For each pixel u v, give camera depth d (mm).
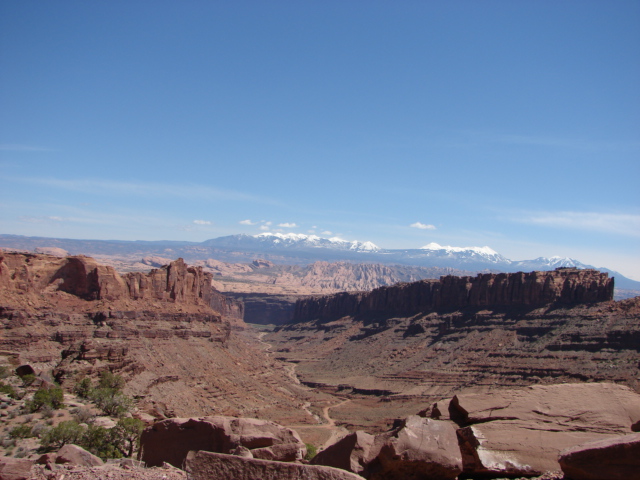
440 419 26609
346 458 23422
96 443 61062
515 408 25844
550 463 23172
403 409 152375
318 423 136750
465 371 182000
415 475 22672
